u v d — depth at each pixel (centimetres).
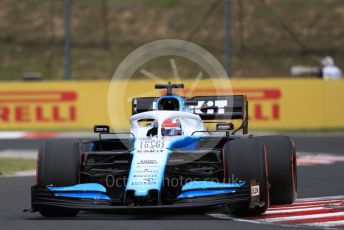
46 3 16275
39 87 9494
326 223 2933
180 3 15912
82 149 3447
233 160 3041
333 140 8069
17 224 2936
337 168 5544
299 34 14825
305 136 8544
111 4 16088
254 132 8844
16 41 15175
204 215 3158
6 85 9538
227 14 10200
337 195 4047
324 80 9212
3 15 15975
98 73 13988
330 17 15338
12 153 7062
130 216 3155
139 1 16125
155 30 15138
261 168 3027
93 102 9412
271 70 13788
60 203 2905
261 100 9194
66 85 9462
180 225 2833
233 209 3022
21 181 4844
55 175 3089
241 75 13612
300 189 4334
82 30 15325
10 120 9531
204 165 3388
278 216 3119
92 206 2856
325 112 9206
